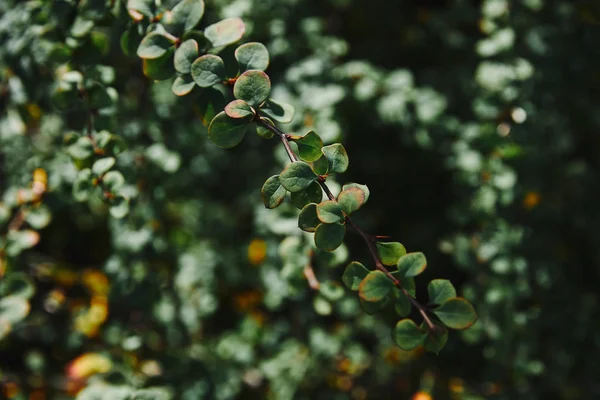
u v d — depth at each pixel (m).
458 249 0.57
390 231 0.76
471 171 0.56
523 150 0.55
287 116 0.35
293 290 0.47
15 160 0.56
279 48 0.58
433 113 0.57
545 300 0.64
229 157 0.68
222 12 0.52
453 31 0.72
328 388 0.63
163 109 0.55
